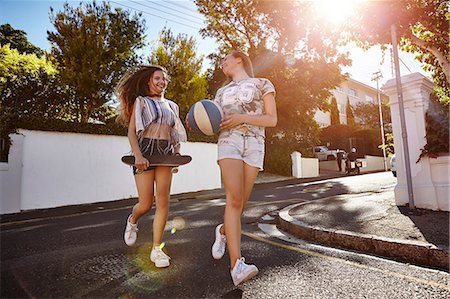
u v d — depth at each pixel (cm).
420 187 527
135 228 317
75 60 1115
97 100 1166
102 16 1185
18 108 1168
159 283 249
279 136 2055
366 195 714
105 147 984
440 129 510
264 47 1980
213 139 1316
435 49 646
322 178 1673
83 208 816
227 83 297
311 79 1872
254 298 220
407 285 243
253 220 555
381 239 338
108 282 253
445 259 288
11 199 776
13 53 1294
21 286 249
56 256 335
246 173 260
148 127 295
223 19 2005
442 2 587
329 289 236
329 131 3052
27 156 827
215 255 282
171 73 1675
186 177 1196
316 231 407
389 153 697
